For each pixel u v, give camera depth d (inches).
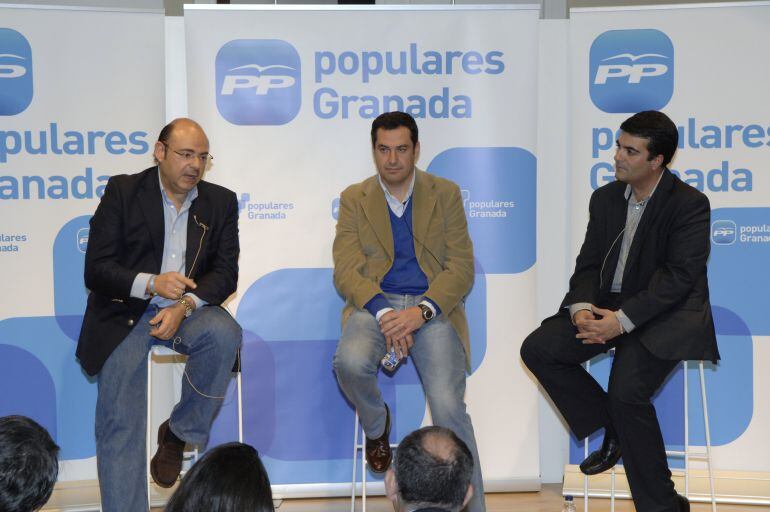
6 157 135.0
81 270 138.1
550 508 137.6
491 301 143.2
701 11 138.9
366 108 140.3
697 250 115.3
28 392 137.9
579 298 122.6
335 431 143.2
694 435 143.3
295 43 138.9
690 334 114.6
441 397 116.3
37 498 59.2
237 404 141.8
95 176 137.2
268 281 141.1
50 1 168.4
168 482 122.2
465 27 140.0
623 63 140.7
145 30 137.0
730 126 139.7
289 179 140.3
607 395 121.1
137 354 119.0
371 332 120.9
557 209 147.9
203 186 125.2
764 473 140.6
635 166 116.5
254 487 57.1
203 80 137.9
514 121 141.2
